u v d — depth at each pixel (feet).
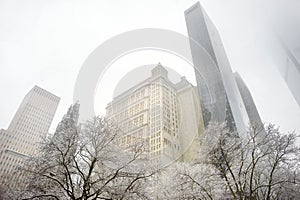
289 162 54.24
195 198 56.39
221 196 57.57
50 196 39.11
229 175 58.59
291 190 55.06
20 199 38.04
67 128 42.83
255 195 52.90
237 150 56.44
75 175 45.70
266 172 58.90
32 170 40.24
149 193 51.52
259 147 55.42
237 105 222.89
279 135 53.78
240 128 176.45
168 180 59.93
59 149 39.22
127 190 41.88
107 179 42.78
